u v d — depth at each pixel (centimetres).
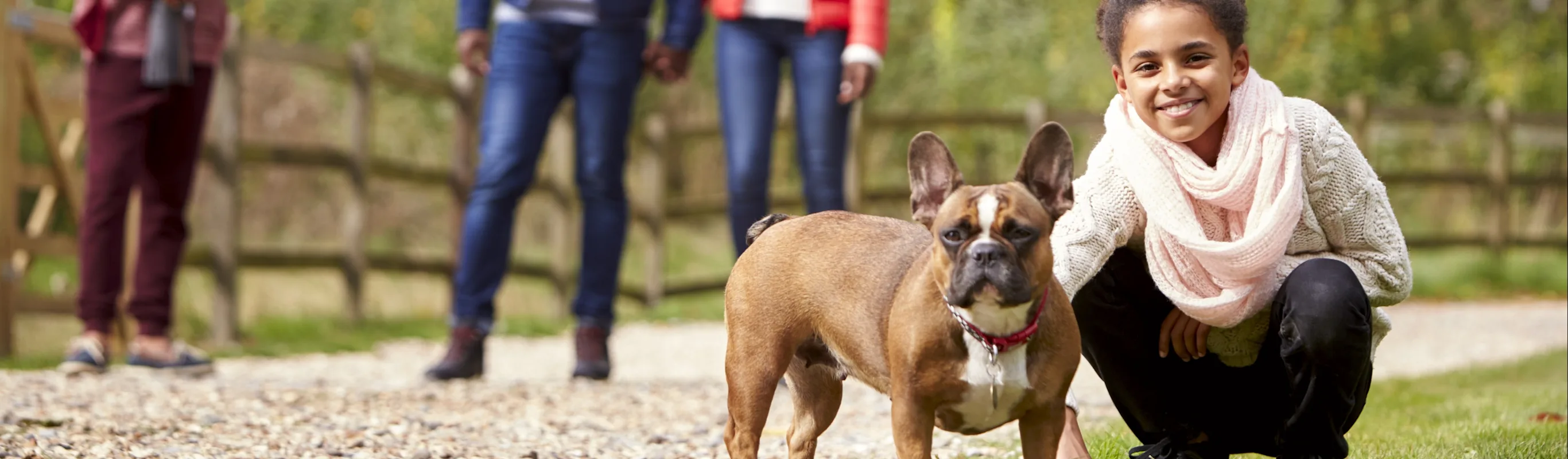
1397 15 2336
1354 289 434
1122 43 453
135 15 818
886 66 2338
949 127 1798
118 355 1030
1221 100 441
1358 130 1920
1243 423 501
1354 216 457
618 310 1628
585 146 854
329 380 865
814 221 479
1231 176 440
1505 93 2366
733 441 475
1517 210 2383
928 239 448
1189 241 444
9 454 533
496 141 839
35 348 1142
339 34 1922
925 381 410
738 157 823
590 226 866
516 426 671
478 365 852
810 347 476
